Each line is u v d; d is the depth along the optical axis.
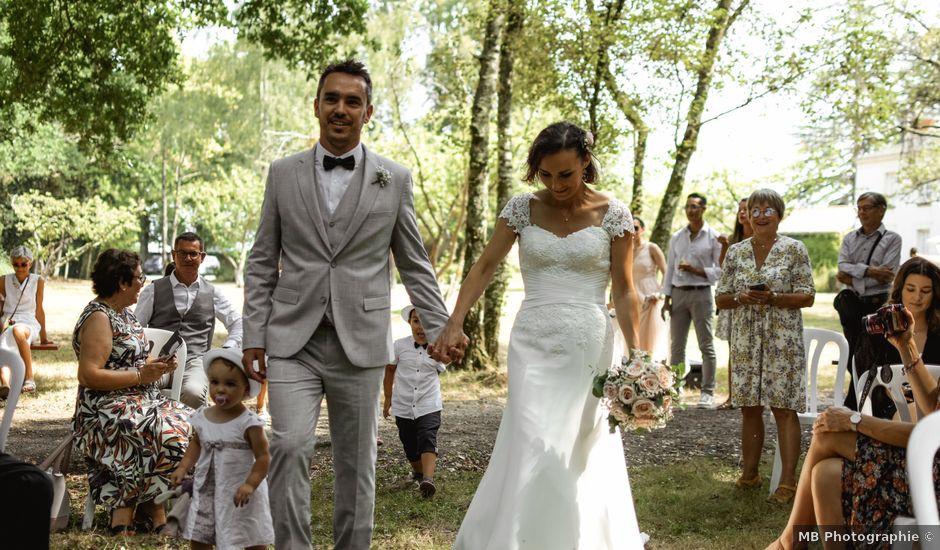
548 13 10.56
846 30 11.34
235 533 3.74
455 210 25.31
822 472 3.17
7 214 31.02
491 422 8.01
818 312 23.69
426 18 21.33
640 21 10.29
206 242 45.44
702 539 4.46
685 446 6.94
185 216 42.56
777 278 5.35
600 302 3.90
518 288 36.78
